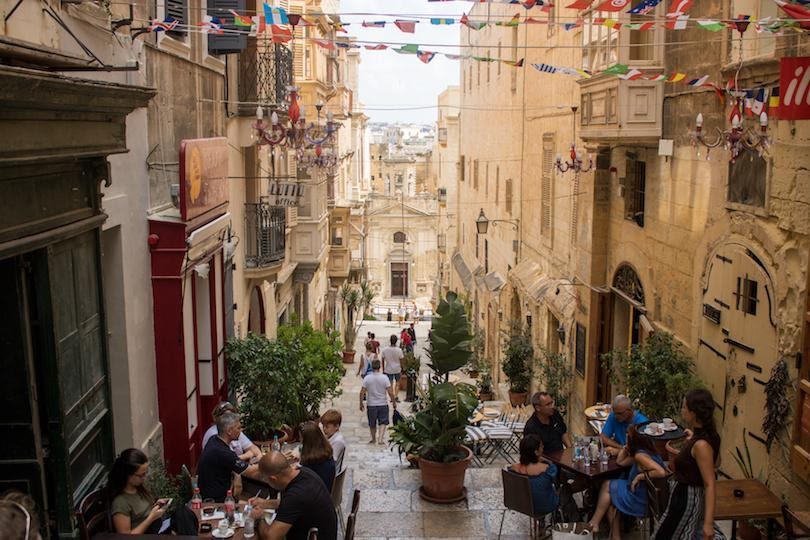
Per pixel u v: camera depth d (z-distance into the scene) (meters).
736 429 8.95
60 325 6.40
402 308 69.88
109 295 8.30
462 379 25.20
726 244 9.27
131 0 8.27
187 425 9.55
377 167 92.88
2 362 5.95
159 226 9.12
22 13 5.76
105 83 5.75
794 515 6.62
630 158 12.91
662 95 11.16
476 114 34.12
